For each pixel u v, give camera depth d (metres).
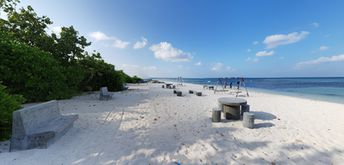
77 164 3.11
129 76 39.44
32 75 8.64
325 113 7.76
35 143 3.59
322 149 3.97
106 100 10.62
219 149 3.92
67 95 10.84
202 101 11.05
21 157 3.24
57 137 4.10
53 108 4.76
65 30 13.21
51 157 3.30
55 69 9.71
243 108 6.99
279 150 3.90
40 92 9.24
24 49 8.31
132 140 4.36
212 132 5.06
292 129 5.41
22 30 11.31
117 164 3.18
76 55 13.90
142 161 3.32
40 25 12.12
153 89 20.34
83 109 7.88
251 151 3.83
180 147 4.00
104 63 17.28
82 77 12.73
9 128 4.20
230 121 6.23
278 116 7.10
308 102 11.14
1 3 10.97
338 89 26.14
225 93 16.64
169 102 10.41
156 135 4.76
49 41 12.13
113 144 4.07
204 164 3.26
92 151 3.65
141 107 8.62
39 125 4.03
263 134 4.93
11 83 8.18
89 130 5.00
